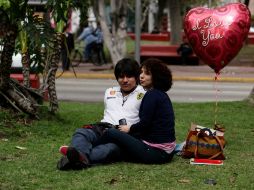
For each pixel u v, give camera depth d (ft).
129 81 30.09
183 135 38.63
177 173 27.66
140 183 25.73
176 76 98.73
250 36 170.50
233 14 34.86
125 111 30.09
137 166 28.78
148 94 29.27
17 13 35.17
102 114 47.60
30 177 26.43
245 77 99.04
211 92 80.07
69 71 100.99
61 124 40.37
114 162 29.43
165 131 29.25
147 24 241.55
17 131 36.27
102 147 28.71
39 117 40.47
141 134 29.40
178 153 31.45
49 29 35.76
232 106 53.36
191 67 113.60
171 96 74.23
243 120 45.98
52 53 41.73
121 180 26.20
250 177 27.09
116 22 101.19
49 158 30.35
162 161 29.35
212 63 35.83
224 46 34.86
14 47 38.65
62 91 77.71
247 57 128.36
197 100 69.77
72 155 27.17
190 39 36.11
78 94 74.74
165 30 225.15
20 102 39.27
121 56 101.60
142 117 29.07
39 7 39.19
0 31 38.27
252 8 113.91
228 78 97.25
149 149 29.04
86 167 28.09
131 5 176.14
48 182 25.66
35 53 41.50
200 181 26.37
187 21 35.96
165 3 194.49
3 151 31.73
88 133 28.94
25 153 31.55
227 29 34.65
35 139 35.37
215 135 30.27
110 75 97.25
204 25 35.12
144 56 118.32
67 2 35.60
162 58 119.14
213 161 29.73
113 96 30.63
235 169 28.73
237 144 35.83
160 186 25.35
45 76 42.57
